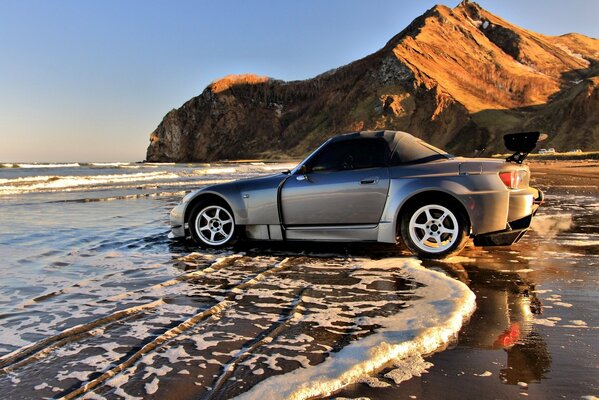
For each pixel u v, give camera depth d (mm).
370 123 158125
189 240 6352
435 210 4867
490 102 169125
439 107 154875
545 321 2928
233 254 5328
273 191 5375
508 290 3664
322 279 4066
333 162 5273
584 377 2168
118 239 6500
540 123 138750
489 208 4676
